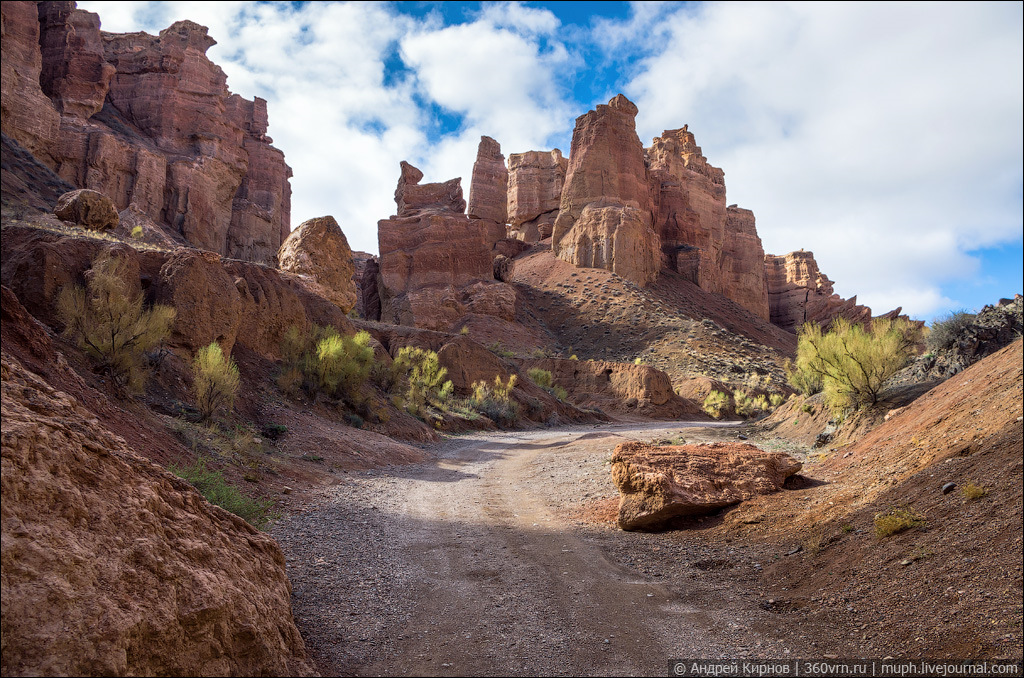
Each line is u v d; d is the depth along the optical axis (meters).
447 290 82.62
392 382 31.27
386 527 9.55
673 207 123.56
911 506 7.44
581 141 109.50
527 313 93.00
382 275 85.94
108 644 3.44
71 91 72.44
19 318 9.33
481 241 87.31
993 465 7.16
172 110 84.12
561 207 109.81
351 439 18.73
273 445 15.27
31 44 65.38
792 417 24.39
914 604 5.30
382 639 5.34
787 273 149.25
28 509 3.68
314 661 4.85
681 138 143.25
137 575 3.93
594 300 95.19
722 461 11.73
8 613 3.18
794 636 5.35
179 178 78.81
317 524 9.34
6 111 62.12
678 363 80.44
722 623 5.79
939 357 18.31
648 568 7.94
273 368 22.55
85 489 4.18
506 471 17.81
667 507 10.01
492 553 8.28
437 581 6.97
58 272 15.17
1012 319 17.20
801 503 10.17
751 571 7.54
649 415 60.75
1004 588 4.96
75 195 26.52
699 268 118.56
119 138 75.38
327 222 42.03
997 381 10.93
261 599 4.86
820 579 6.64
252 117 101.12
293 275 37.75
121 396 11.68
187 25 88.75
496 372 47.84
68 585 3.51
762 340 104.88
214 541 4.93
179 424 12.40
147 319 13.14
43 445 4.06
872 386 17.62
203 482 8.05
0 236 16.06
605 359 82.69
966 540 5.93
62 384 9.16
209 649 4.05
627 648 5.19
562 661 4.92
